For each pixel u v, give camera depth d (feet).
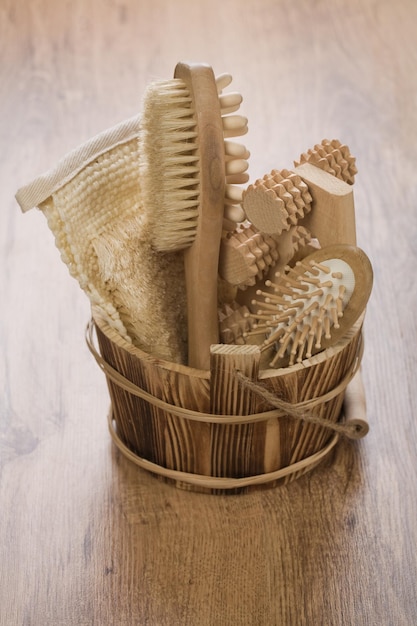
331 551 3.30
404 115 5.86
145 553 3.30
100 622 3.08
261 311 3.13
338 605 3.12
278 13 6.93
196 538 3.34
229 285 3.38
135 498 3.50
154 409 3.28
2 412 3.86
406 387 3.96
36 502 3.49
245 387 3.05
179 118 2.88
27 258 4.69
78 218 3.10
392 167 5.37
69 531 3.38
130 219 3.17
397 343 4.17
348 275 3.04
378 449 3.69
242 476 3.41
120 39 6.62
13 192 5.16
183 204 2.94
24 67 6.33
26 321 4.31
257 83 6.17
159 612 3.10
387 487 3.53
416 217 4.96
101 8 6.97
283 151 5.51
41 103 5.97
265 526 3.38
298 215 3.03
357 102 5.98
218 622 3.07
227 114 2.98
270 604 3.12
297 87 6.14
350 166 3.20
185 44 6.57
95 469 3.62
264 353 3.25
